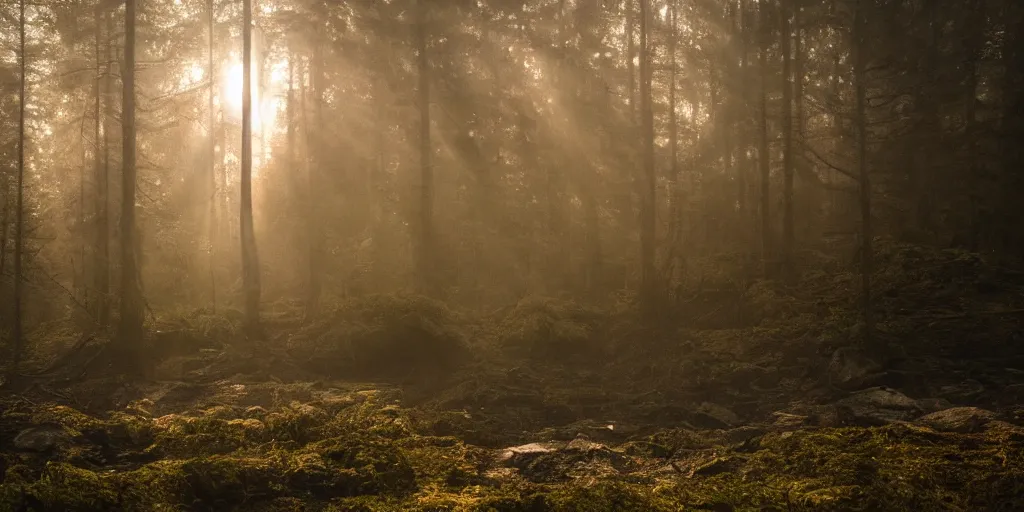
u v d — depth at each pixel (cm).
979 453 1212
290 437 1326
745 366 2064
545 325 2411
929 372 1923
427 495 1098
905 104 3069
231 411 1631
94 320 2494
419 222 3023
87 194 3156
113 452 1252
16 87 2775
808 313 2508
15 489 935
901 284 2591
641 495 1071
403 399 1956
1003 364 1969
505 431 1691
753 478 1184
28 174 3045
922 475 1089
